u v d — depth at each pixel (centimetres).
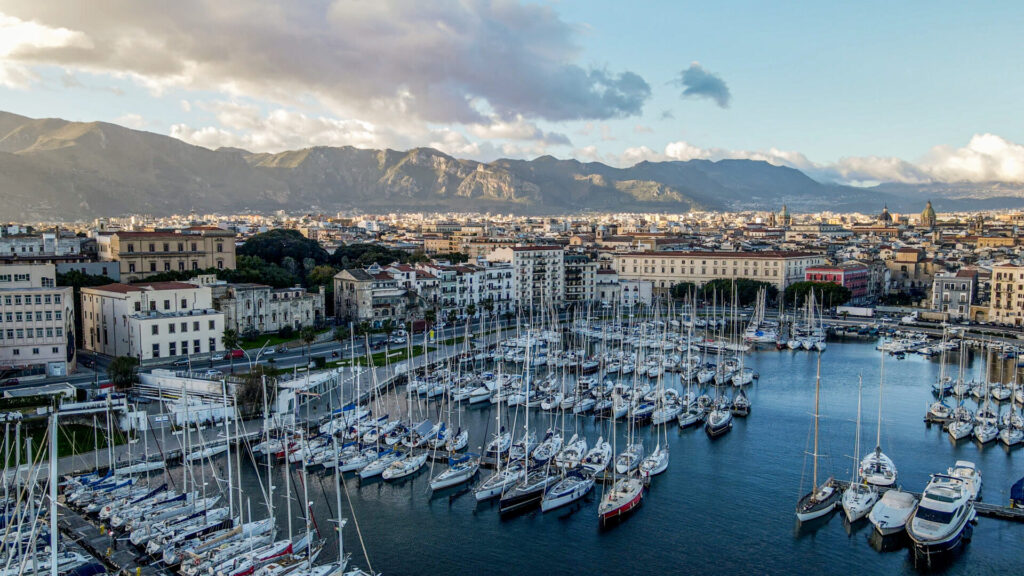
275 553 10506
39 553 10200
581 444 15512
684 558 11306
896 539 11656
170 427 15862
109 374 18100
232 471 14162
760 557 11312
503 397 19488
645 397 19450
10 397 16150
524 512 12850
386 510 12800
